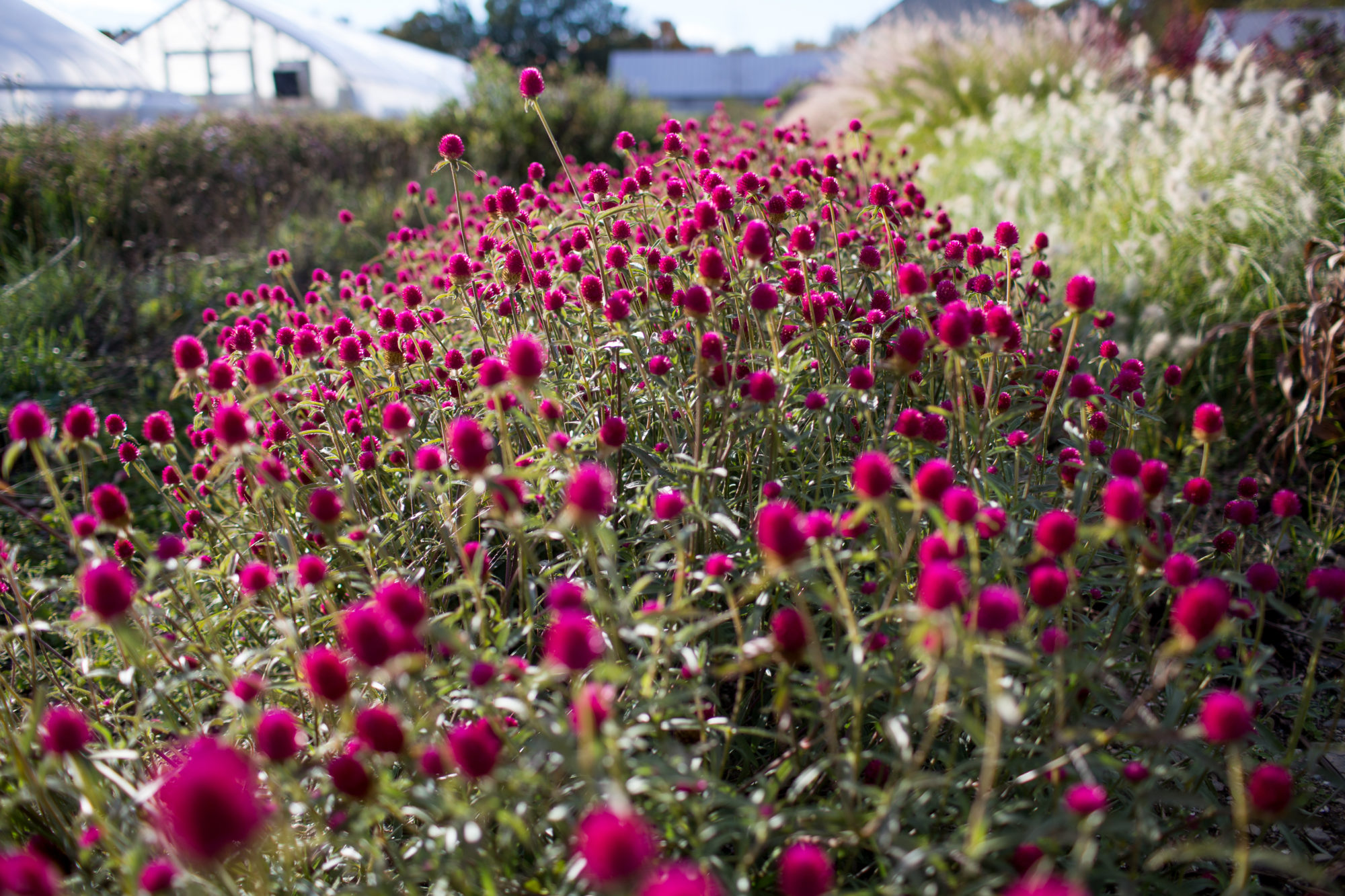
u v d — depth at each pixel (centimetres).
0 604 223
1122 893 154
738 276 258
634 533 242
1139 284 501
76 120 1059
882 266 285
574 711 154
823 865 123
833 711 159
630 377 280
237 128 1140
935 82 1153
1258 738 192
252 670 209
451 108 1443
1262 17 1520
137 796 140
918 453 211
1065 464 229
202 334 505
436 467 210
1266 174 536
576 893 149
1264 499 395
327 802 163
